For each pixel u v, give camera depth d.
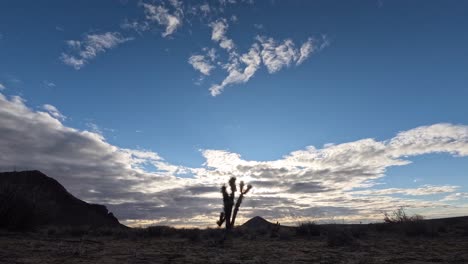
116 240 21.52
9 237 18.72
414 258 12.87
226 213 19.22
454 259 12.44
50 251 13.91
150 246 17.72
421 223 23.83
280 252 15.30
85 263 11.25
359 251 15.51
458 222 28.09
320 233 25.41
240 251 15.73
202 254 14.42
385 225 27.02
